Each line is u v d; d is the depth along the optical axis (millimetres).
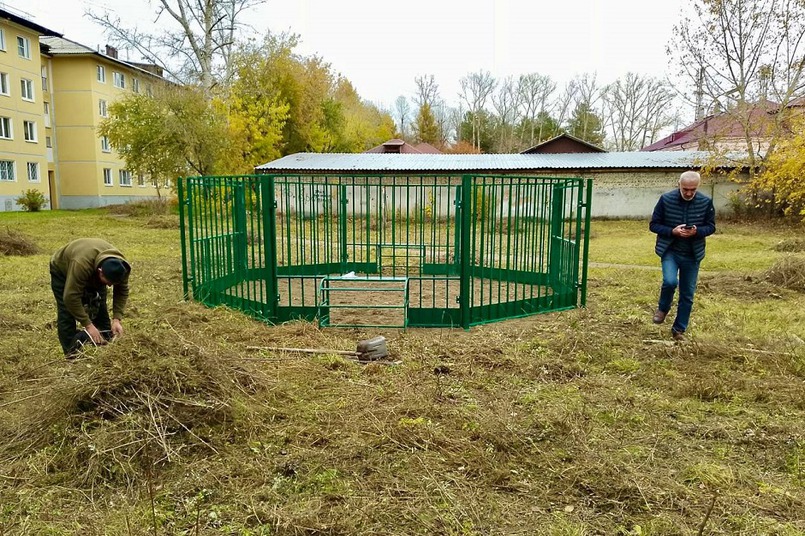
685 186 5480
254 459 3285
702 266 11133
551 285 8016
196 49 26016
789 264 8750
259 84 32188
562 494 2965
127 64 39156
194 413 3520
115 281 4168
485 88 58062
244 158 30188
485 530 2662
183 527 2664
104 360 3672
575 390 4465
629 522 2732
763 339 5719
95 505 2838
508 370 4918
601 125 53906
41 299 7773
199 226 7500
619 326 6453
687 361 5141
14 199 31234
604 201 22547
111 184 39031
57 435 3312
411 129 65062
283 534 2611
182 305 7141
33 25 31438
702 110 21719
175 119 25328
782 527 2670
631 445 3510
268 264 6496
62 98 36562
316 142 37094
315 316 6555
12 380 4457
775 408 4109
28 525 2658
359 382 4551
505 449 3428
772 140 19109
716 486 3023
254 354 5230
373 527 2670
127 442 3207
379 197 7742
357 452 3377
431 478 3094
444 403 4148
